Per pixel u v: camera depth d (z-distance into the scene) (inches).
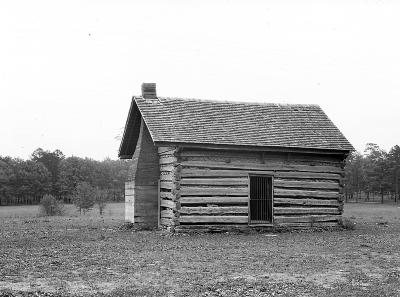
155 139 961.5
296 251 712.4
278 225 1034.1
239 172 1018.7
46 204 1861.5
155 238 882.1
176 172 975.6
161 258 631.2
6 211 2458.2
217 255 663.1
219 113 1110.4
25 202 3772.1
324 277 516.7
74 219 1501.0
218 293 434.6
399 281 495.2
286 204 1049.5
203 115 1086.4
